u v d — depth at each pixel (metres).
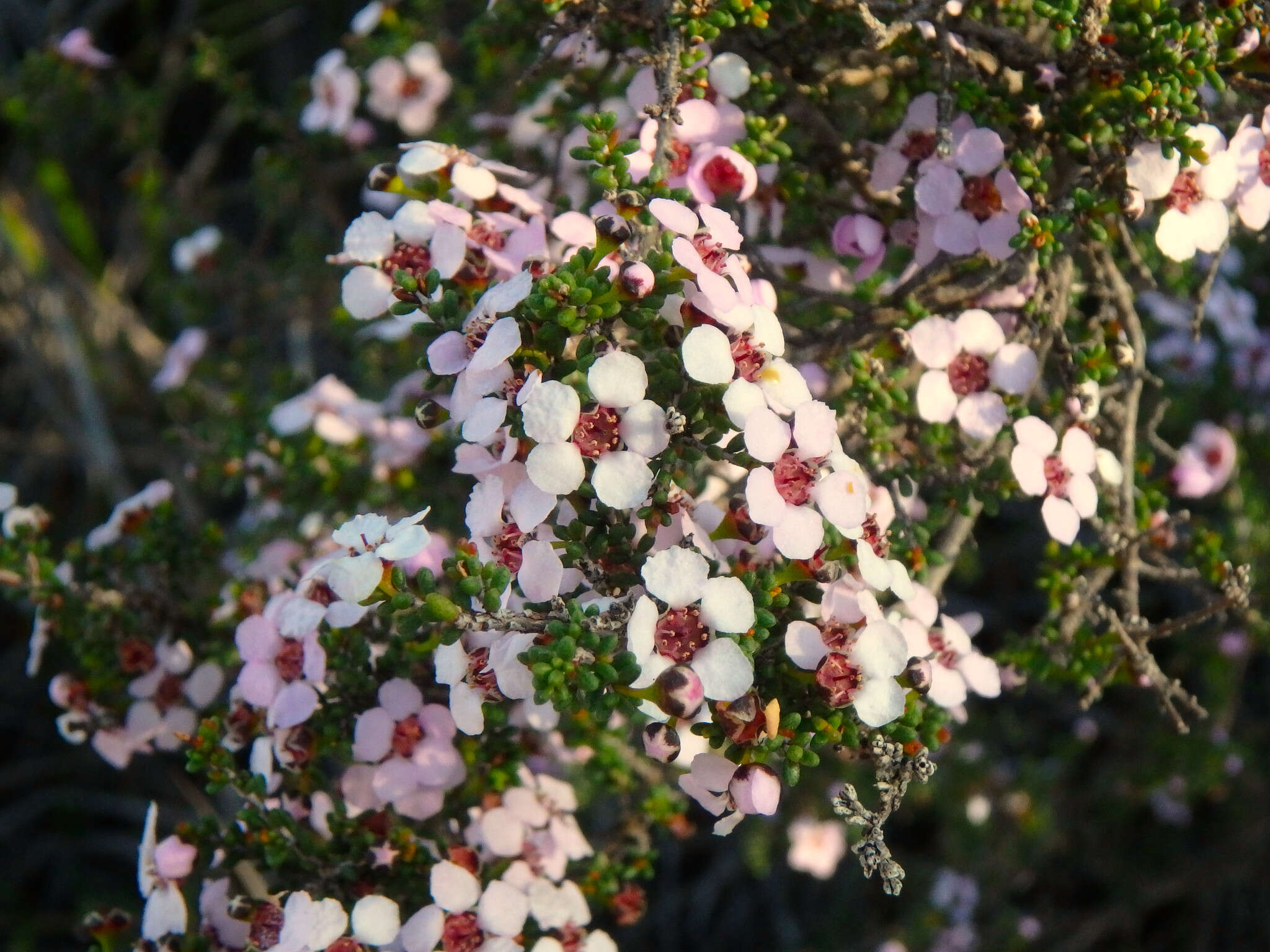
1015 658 0.30
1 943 0.52
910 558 0.28
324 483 0.34
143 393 0.56
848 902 0.52
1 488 0.31
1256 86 0.28
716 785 0.25
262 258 0.56
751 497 0.24
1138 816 0.50
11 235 0.55
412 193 0.28
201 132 0.64
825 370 0.30
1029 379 0.28
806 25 0.29
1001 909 0.48
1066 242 0.29
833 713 0.25
